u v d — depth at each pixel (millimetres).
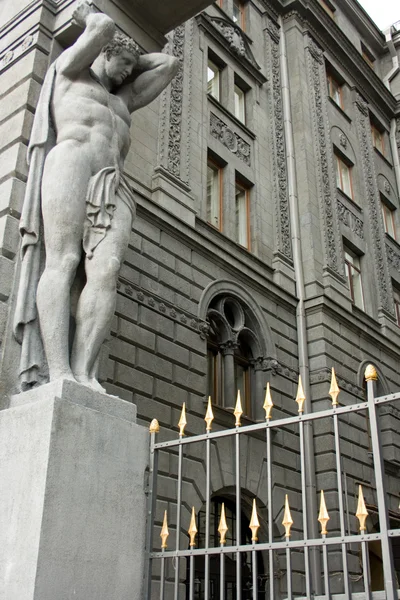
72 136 5398
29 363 5035
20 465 4223
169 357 12461
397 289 22859
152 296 12578
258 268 16500
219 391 14094
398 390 19547
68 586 3910
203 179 15672
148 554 4453
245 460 13562
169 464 11547
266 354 15336
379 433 3590
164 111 15047
